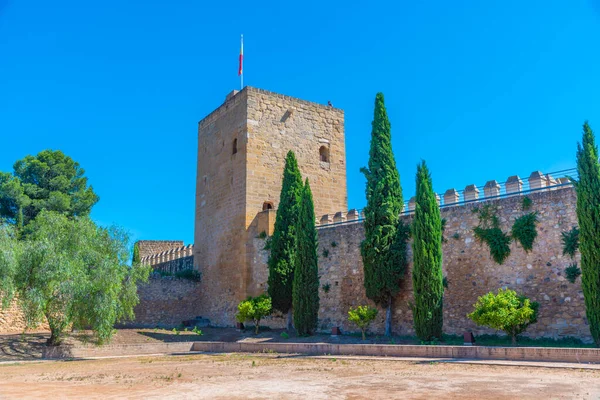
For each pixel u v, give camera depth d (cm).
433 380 1523
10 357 2616
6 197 4378
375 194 3047
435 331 2542
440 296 2581
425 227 2639
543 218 2503
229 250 4109
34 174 4772
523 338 2442
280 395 1337
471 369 1747
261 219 3912
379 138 3141
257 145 4103
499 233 2631
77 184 4959
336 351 2480
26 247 2683
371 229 3034
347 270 3331
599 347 2045
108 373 1950
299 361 2223
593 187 2142
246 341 3173
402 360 2094
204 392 1416
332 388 1431
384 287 2947
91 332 3234
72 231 2881
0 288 2581
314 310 3152
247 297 3556
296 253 3253
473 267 2703
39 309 2583
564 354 1842
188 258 4775
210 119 4659
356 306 3234
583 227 2144
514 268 2559
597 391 1248
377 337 2919
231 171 4219
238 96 4259
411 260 2961
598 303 2055
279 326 3572
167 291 4241
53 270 2627
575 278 2345
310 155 4350
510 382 1437
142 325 4006
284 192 3659
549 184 2591
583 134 2231
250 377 1727
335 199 4412
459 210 2809
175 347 3048
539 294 2452
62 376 1869
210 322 4184
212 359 2458
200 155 4756
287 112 4300
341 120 4616
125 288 3070
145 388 1516
